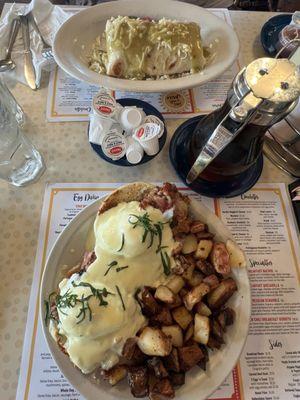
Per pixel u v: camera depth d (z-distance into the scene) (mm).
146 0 587
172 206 402
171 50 543
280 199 496
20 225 455
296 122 472
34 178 484
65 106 544
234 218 479
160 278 387
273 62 367
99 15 569
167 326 366
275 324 420
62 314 339
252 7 915
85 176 495
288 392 388
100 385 341
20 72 555
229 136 386
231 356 354
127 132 492
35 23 589
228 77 592
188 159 494
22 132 500
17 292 417
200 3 932
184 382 350
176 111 554
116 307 350
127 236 372
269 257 458
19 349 386
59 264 387
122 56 543
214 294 377
